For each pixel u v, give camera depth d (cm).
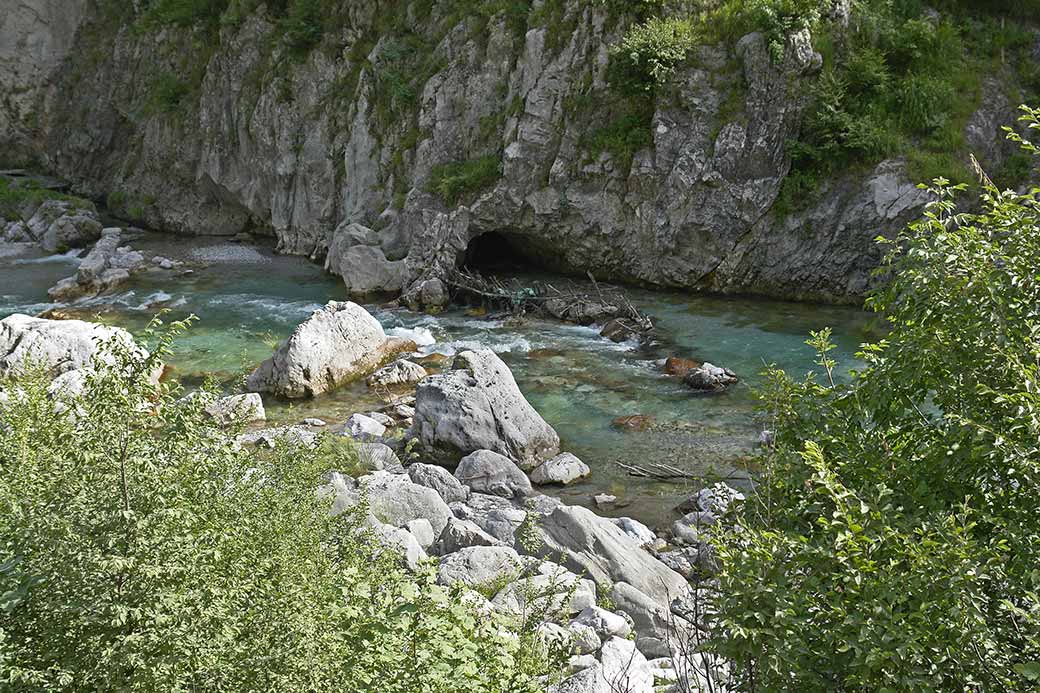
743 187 2730
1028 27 3030
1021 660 534
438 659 541
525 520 1086
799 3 2723
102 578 532
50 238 3619
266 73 3622
